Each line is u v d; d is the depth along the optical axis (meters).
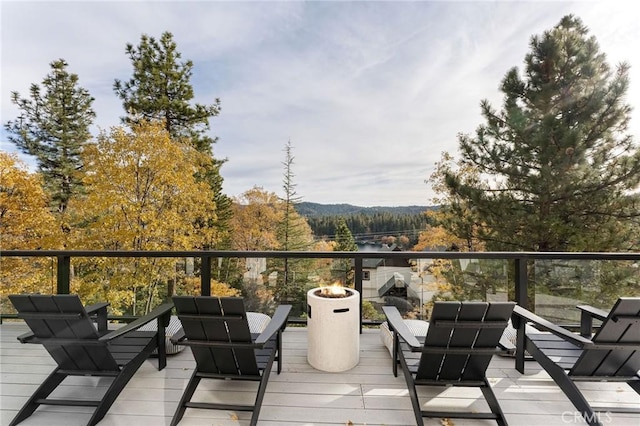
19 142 13.06
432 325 1.79
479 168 8.48
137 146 9.14
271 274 4.09
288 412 1.97
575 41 7.28
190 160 10.52
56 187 13.04
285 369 2.50
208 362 2.01
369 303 3.52
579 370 1.96
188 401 1.96
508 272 3.69
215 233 11.32
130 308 7.70
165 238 9.75
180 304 1.86
